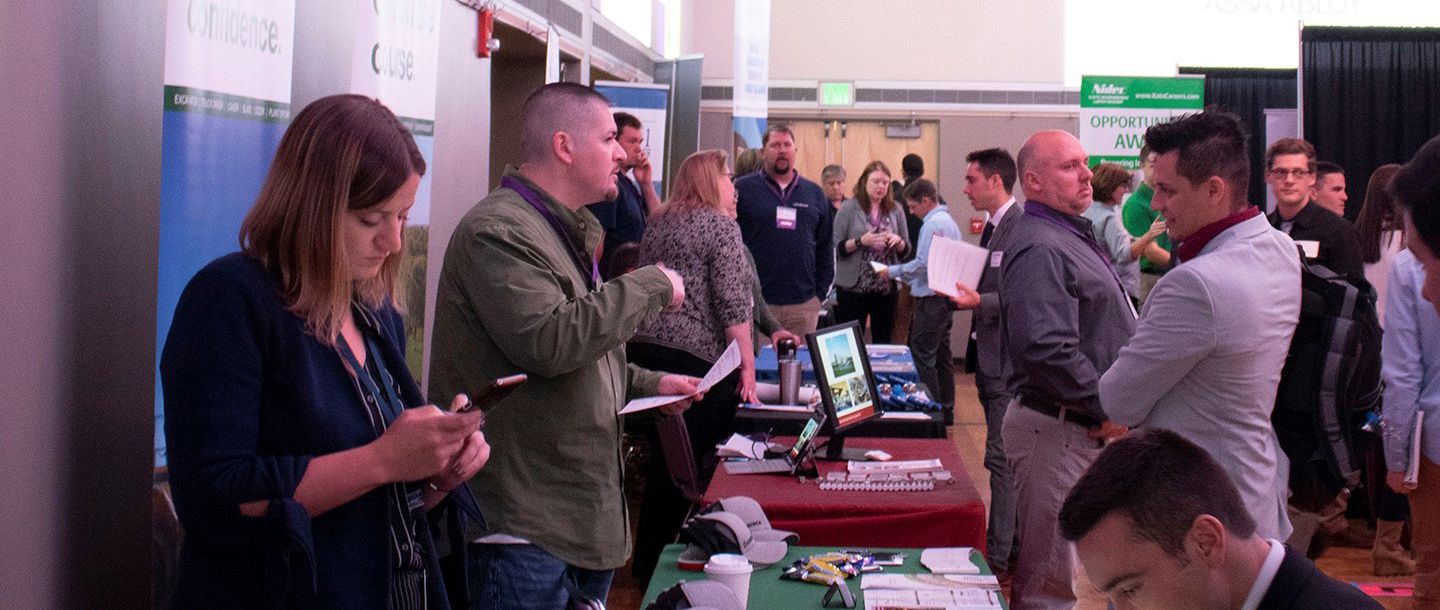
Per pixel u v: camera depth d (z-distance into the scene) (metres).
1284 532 2.80
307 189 1.68
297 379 1.70
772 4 12.80
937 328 8.04
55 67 2.31
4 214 2.15
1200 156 2.57
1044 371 3.26
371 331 1.88
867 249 8.81
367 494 1.74
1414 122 11.08
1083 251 3.38
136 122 2.63
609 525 2.53
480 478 2.44
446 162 5.61
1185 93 9.48
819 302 7.10
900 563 2.77
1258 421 2.59
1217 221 2.61
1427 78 11.05
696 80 9.42
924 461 3.62
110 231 2.53
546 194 2.53
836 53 12.81
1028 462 3.39
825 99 12.81
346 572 1.71
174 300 2.56
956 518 3.14
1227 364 2.53
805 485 3.40
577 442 2.46
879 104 12.78
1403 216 1.95
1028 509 3.40
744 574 2.41
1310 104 11.19
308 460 1.66
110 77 2.52
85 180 2.43
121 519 2.59
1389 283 3.36
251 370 1.66
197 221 2.62
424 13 4.21
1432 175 1.85
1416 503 3.34
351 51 4.23
